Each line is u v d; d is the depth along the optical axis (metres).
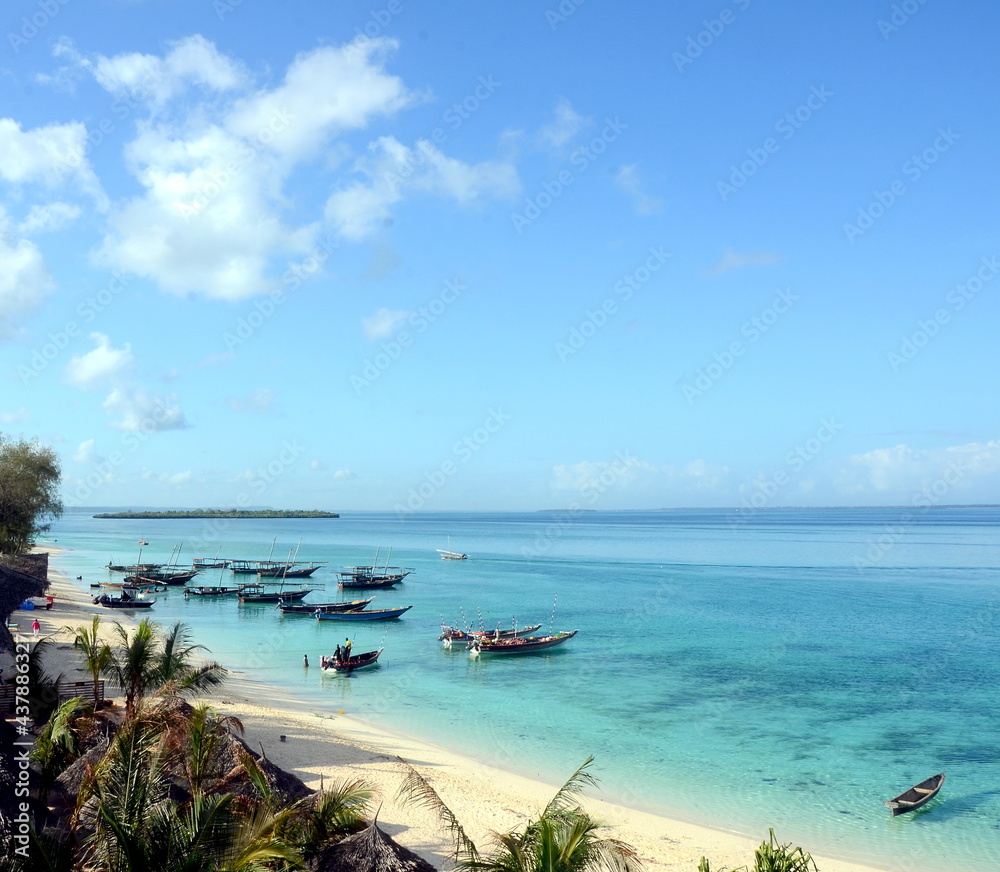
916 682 46.50
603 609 77.44
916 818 26.77
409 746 34.06
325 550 175.00
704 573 114.19
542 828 12.53
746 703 41.91
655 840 24.44
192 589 90.00
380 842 16.88
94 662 26.05
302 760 29.75
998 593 88.06
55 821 18.84
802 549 171.38
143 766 13.88
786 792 29.12
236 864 11.60
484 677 48.50
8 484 72.56
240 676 47.72
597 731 36.91
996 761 32.53
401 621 71.44
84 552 160.62
